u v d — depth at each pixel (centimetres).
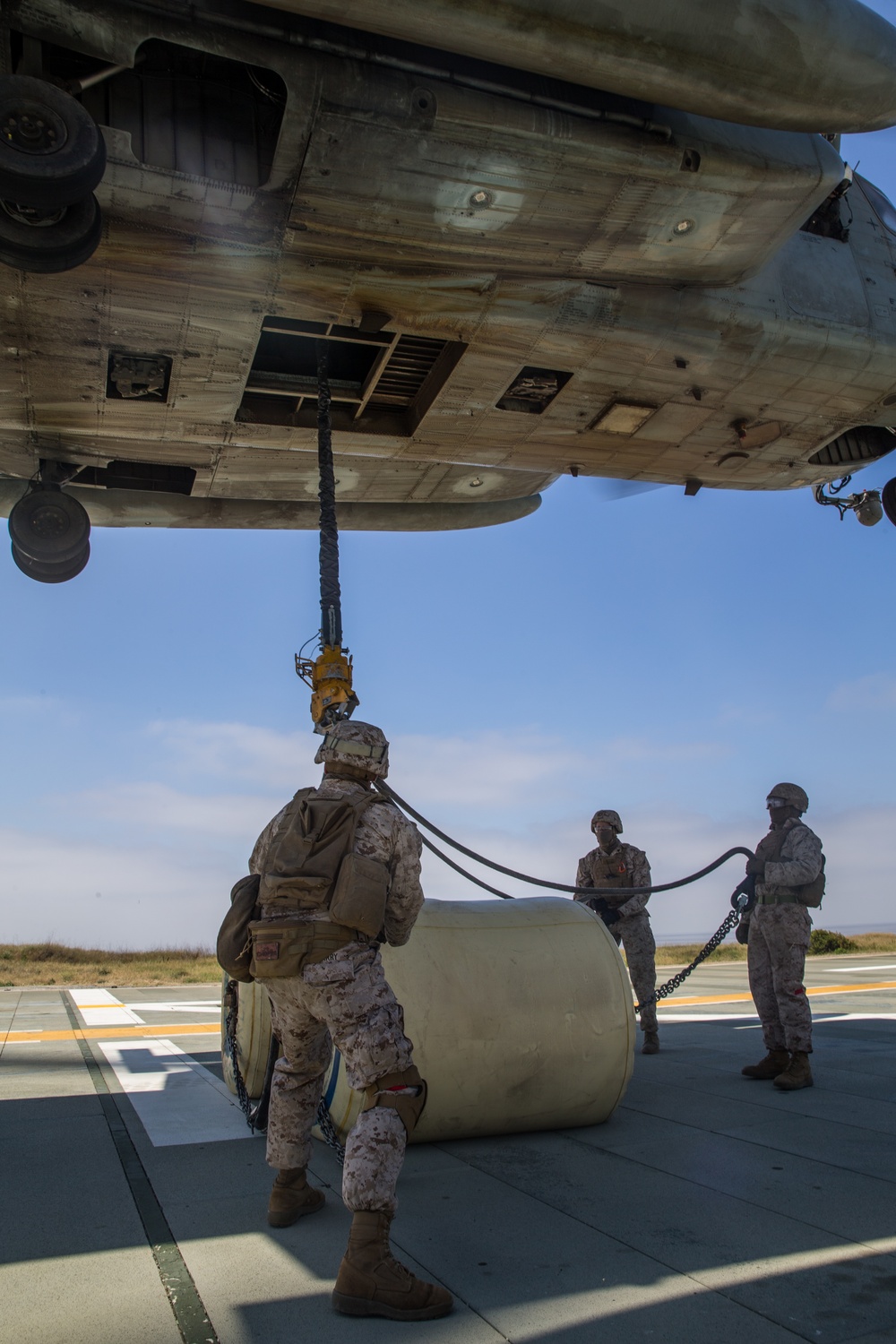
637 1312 204
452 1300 206
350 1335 195
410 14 383
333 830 247
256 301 491
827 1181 301
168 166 418
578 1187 298
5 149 342
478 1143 361
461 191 459
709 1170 316
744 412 688
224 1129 384
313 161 427
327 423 543
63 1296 215
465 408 618
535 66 423
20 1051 611
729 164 488
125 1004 959
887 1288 214
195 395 552
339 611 488
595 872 604
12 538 634
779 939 471
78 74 406
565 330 565
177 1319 202
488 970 362
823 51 443
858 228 684
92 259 446
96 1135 373
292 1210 264
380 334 556
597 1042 367
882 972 1230
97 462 630
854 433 812
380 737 271
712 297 592
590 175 470
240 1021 428
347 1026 230
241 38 391
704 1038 651
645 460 739
